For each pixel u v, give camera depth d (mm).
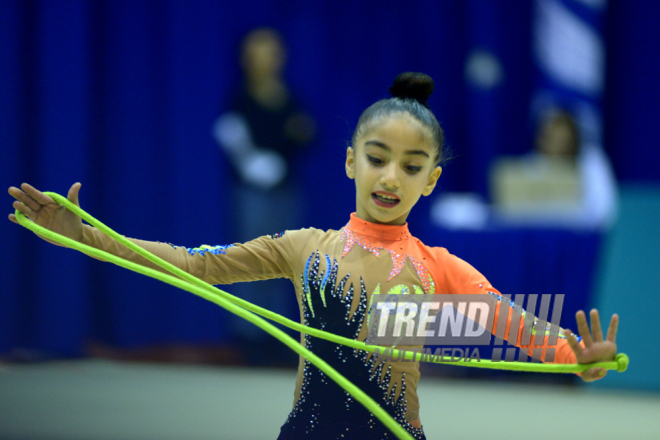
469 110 13523
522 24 14000
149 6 11828
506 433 6520
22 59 11008
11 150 10812
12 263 10719
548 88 13781
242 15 12461
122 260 3197
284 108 11391
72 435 5934
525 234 9398
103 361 10625
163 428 6305
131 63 11727
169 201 11945
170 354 11297
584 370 3332
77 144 11156
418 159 3611
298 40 12875
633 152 14117
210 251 3783
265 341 11539
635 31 13969
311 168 12805
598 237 9266
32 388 8359
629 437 6398
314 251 3764
